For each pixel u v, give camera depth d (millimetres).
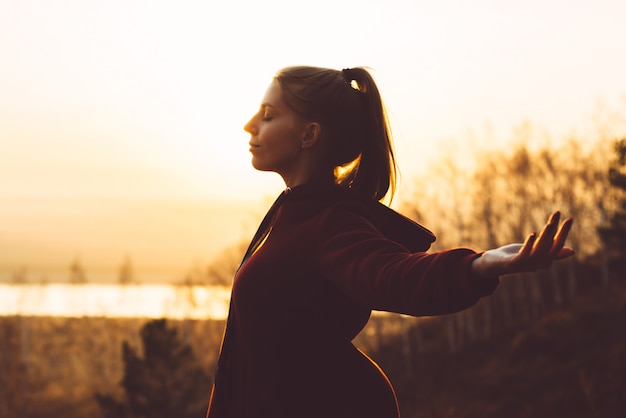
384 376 1484
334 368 1403
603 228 37594
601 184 51062
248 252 1563
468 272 984
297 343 1397
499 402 40812
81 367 70062
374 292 1111
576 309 50219
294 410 1402
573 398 35594
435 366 52375
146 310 83812
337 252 1254
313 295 1390
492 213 56750
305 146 1535
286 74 1556
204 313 56375
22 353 69812
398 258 1124
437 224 57625
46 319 81000
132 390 28719
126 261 84500
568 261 56750
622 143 34938
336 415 1396
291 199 1475
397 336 62719
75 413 58656
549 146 56000
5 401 62781
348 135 1565
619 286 50469
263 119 1575
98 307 81000
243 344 1473
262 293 1411
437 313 1043
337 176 1661
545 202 55781
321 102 1525
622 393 32750
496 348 51125
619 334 43094
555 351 44312
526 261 920
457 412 41844
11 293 74688
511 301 59125
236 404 1512
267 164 1561
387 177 1636
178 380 28906
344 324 1448
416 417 43594
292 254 1392
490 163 57406
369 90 1599
